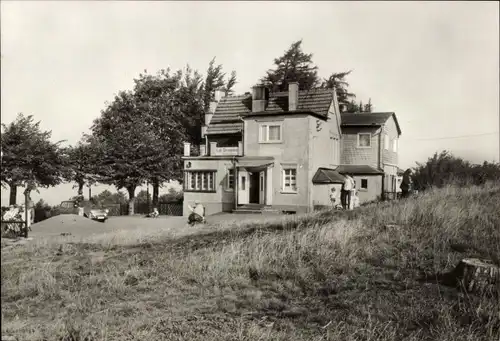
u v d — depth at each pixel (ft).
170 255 39.42
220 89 149.69
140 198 194.39
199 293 29.96
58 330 23.34
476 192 59.52
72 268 38.37
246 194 112.27
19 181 109.09
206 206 117.91
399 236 39.68
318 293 28.86
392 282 29.78
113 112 157.28
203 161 119.03
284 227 47.98
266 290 30.09
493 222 41.70
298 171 108.68
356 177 123.54
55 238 58.90
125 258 41.06
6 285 33.50
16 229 65.82
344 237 38.81
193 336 22.13
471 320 23.03
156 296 29.68
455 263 31.86
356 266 33.32
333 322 23.76
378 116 131.75
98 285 32.89
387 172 132.57
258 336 21.74
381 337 21.61
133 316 25.81
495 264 29.58
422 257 34.22
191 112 169.89
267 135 112.98
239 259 35.65
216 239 45.78
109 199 183.42
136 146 137.08
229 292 29.99
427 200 51.57
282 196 110.22
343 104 146.92
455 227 40.37
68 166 121.80
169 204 145.07
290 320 24.48
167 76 166.61
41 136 113.19
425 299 26.40
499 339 20.66
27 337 22.31
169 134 162.09
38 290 31.65
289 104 111.34
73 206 124.06
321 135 115.55
